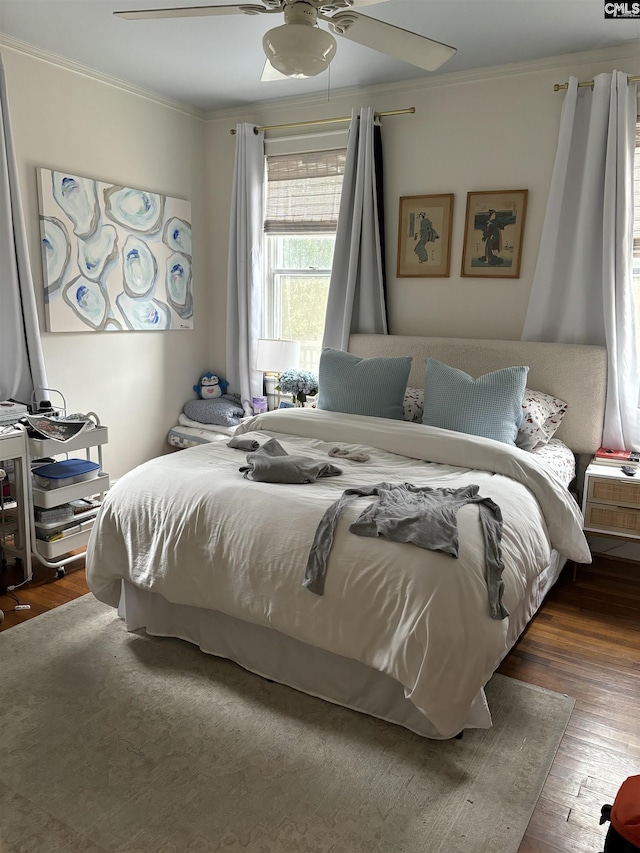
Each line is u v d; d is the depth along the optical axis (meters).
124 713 2.09
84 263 3.80
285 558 2.08
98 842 1.59
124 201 4.01
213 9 2.01
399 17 2.94
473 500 2.23
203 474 2.51
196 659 2.42
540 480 2.61
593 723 2.09
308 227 4.30
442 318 3.94
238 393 4.70
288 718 2.08
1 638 2.55
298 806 1.71
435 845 1.60
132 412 4.30
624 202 3.20
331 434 3.13
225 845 1.59
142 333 4.30
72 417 3.26
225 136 4.52
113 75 3.81
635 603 2.96
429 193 3.87
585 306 3.40
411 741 1.98
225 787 1.78
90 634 2.59
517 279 3.68
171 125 4.32
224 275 4.71
